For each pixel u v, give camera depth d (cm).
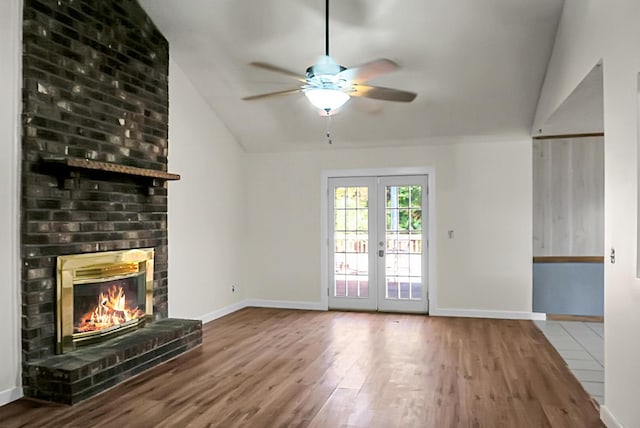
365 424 308
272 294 727
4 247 339
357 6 433
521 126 599
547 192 638
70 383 336
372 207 693
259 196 730
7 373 341
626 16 276
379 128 632
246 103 611
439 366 430
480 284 648
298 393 362
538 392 366
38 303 354
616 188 298
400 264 684
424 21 445
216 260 641
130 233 444
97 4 409
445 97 554
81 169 377
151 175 431
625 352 283
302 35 477
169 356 446
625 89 280
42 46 356
